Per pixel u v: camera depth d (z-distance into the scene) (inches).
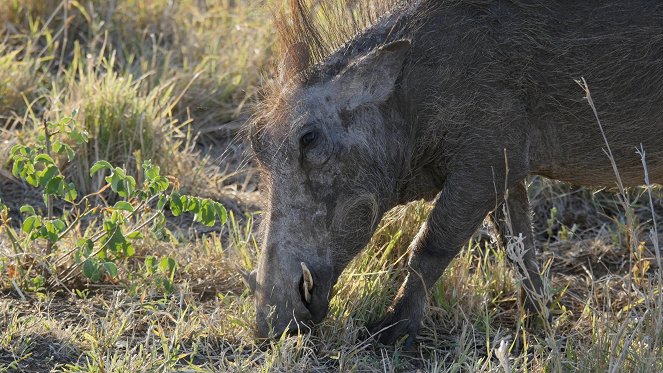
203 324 537.0
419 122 520.1
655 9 516.4
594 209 764.0
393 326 536.4
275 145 506.0
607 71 518.3
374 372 504.1
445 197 525.3
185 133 839.7
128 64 860.6
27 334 506.9
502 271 611.2
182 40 929.5
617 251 700.0
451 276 587.2
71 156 591.5
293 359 498.0
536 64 518.6
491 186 521.7
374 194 511.8
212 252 623.8
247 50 904.3
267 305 501.4
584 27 517.3
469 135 515.8
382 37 525.7
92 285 587.2
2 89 809.5
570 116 526.3
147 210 610.2
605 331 498.9
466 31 514.9
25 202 708.7
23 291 572.1
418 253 534.6
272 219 506.0
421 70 514.6
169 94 827.4
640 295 541.3
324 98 506.9
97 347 496.1
